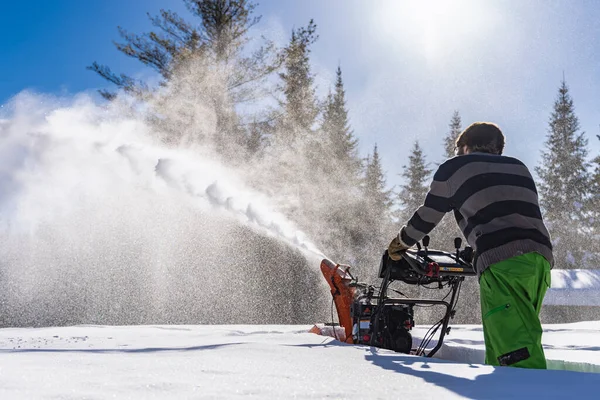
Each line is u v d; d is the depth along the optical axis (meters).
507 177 2.48
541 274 2.33
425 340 3.65
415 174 33.00
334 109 25.56
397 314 3.20
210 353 2.24
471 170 2.51
